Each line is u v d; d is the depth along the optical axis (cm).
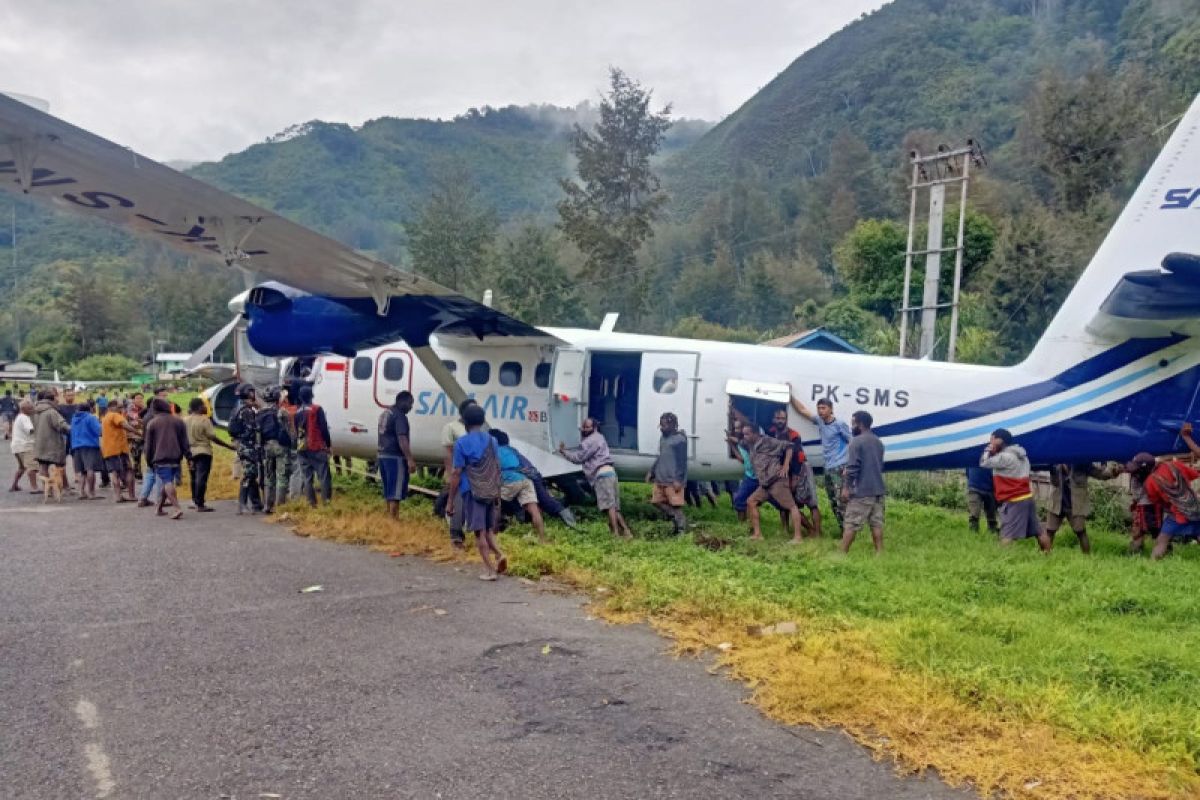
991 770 424
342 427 1295
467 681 542
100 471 1451
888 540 1039
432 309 1102
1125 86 3922
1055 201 3934
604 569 823
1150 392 985
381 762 432
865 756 445
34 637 617
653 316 6525
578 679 547
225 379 2002
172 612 682
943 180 2048
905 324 2252
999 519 1085
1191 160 960
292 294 1158
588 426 1080
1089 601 740
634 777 420
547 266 4466
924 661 569
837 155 7262
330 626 651
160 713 487
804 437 1115
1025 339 3169
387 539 959
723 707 505
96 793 396
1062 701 498
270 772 419
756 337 4847
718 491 1417
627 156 4344
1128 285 855
